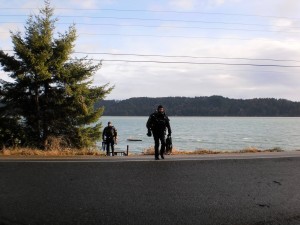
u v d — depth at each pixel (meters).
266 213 6.32
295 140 80.50
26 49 23.20
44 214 6.13
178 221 5.86
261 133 111.50
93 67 25.38
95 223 5.72
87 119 25.16
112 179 8.75
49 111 24.28
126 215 6.12
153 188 7.93
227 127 161.25
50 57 24.28
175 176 9.17
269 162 11.60
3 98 24.09
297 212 6.39
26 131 23.91
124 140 81.50
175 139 84.81
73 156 13.77
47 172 9.56
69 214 6.14
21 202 6.80
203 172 9.73
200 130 132.12
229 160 11.90
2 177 8.92
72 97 24.36
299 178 9.15
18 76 23.06
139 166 10.52
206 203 6.87
